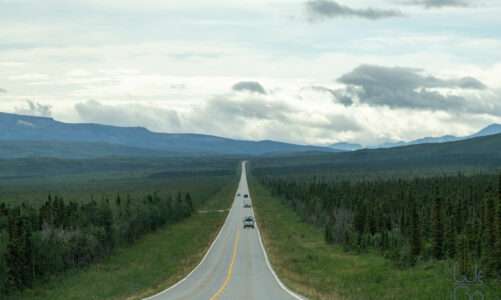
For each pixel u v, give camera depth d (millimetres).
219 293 38094
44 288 47188
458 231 69688
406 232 72625
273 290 39750
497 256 43469
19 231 49000
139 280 48812
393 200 96812
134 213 88188
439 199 58094
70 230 62719
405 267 55125
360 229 83625
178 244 80062
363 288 45000
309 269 58094
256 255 66188
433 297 38281
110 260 65188
